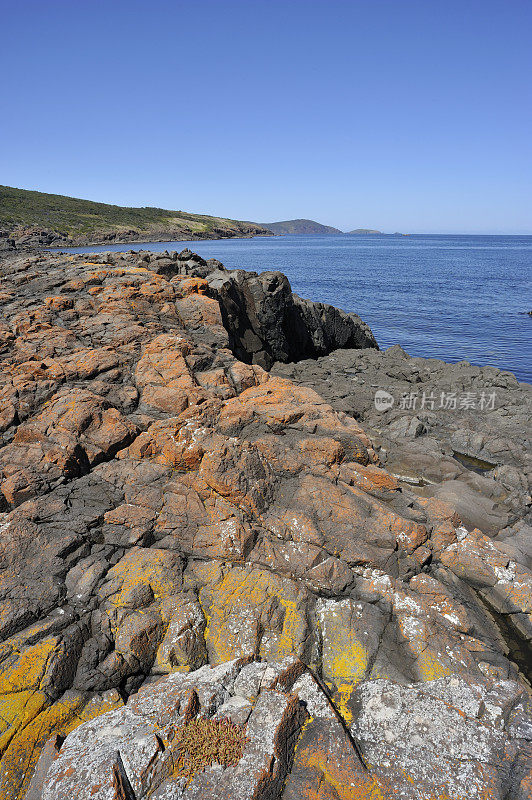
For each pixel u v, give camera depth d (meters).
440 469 20.30
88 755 7.73
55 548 12.06
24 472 13.93
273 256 153.00
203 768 7.71
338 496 14.20
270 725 8.24
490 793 7.93
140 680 10.18
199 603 11.41
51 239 144.50
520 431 23.34
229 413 16.58
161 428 15.55
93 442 15.19
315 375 31.78
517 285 89.69
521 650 11.99
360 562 12.69
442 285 88.88
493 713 9.21
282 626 11.07
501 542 15.26
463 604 12.70
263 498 13.83
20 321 21.36
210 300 24.12
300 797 7.72
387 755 8.54
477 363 39.72
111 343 20.09
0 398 16.56
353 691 9.95
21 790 8.03
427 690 9.81
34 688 9.20
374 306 65.94
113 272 26.66
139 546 12.70
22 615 10.38
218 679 9.23
